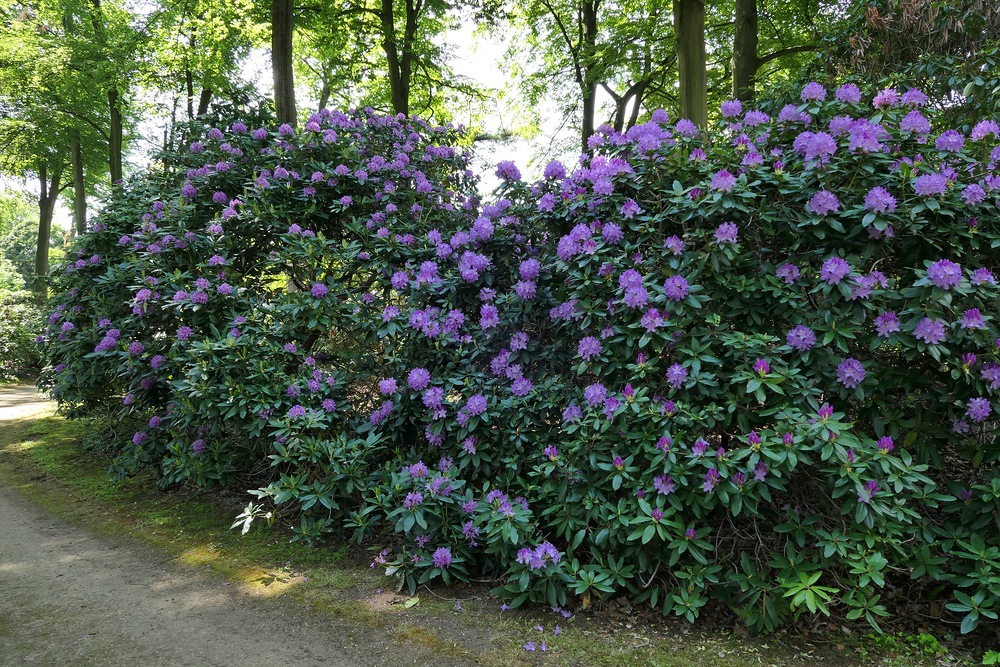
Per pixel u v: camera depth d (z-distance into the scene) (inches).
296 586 112.4
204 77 498.6
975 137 107.4
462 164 211.2
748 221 108.6
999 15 154.8
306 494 126.7
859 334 102.0
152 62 518.3
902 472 91.7
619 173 118.2
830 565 92.9
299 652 90.9
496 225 144.2
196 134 215.0
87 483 177.9
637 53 479.8
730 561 101.6
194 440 159.8
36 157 697.6
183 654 90.4
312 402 142.5
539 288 128.9
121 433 195.2
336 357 157.8
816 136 103.0
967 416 95.7
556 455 109.0
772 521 104.6
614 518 100.6
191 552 128.4
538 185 140.0
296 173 183.0
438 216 182.5
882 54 172.4
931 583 101.9
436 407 124.0
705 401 104.3
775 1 389.7
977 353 95.2
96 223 204.1
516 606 100.3
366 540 131.6
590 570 101.3
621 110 552.7
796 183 103.0
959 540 93.2
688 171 116.3
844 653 88.5
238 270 179.2
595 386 106.4
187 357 154.9
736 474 92.4
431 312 136.0
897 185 99.4
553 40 578.9
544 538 107.8
